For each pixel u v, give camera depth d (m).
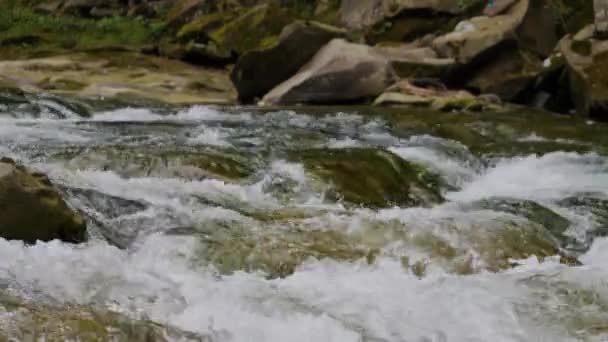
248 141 8.55
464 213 6.27
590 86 11.70
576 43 12.78
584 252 6.02
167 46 17.83
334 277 4.83
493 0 14.71
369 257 5.21
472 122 10.67
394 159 7.77
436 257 5.31
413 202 7.05
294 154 7.61
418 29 15.59
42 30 20.36
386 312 4.30
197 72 16.62
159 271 4.64
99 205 5.64
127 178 6.55
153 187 6.28
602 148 9.39
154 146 7.52
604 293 4.76
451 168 8.16
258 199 6.39
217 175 6.84
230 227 5.46
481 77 13.13
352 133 9.59
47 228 4.86
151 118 10.41
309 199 6.63
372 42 15.86
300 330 3.99
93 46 18.91
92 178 6.35
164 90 14.16
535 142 9.64
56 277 4.22
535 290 4.77
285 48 13.34
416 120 10.70
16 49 18.89
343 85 12.60
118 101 11.74
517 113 11.80
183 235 5.27
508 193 7.54
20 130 8.39
